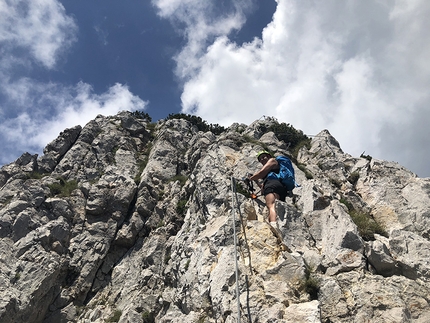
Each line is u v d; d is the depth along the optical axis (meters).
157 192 27.08
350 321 10.45
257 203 14.74
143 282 20.94
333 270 11.84
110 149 32.12
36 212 23.98
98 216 25.56
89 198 26.06
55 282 21.89
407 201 15.93
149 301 19.23
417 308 10.63
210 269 13.38
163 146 31.28
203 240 14.89
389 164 18.62
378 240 12.91
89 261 23.17
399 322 10.03
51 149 31.50
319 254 12.89
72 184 27.69
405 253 12.23
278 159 12.84
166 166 29.44
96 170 29.75
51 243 22.84
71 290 22.00
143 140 35.16
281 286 10.98
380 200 16.33
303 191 15.94
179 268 16.42
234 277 11.96
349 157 22.36
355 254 12.03
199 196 18.73
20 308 19.36
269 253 12.26
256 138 27.27
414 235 12.80
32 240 22.22
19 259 21.27
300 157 24.09
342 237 12.58
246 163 18.48
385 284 11.14
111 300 21.39
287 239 13.11
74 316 21.03
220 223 14.89
